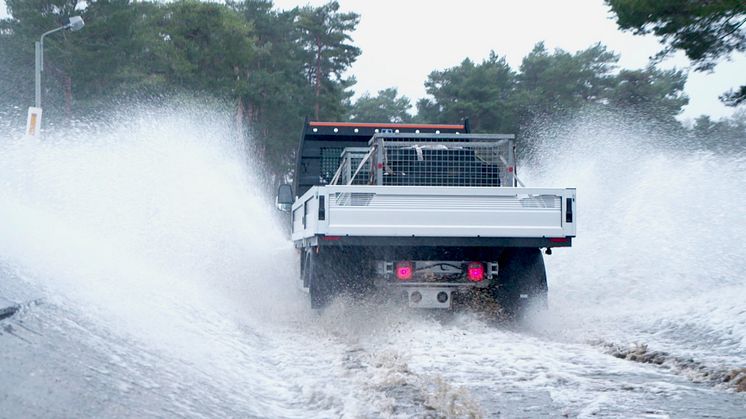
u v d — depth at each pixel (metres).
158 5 69.69
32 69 52.53
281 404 5.96
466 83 75.50
